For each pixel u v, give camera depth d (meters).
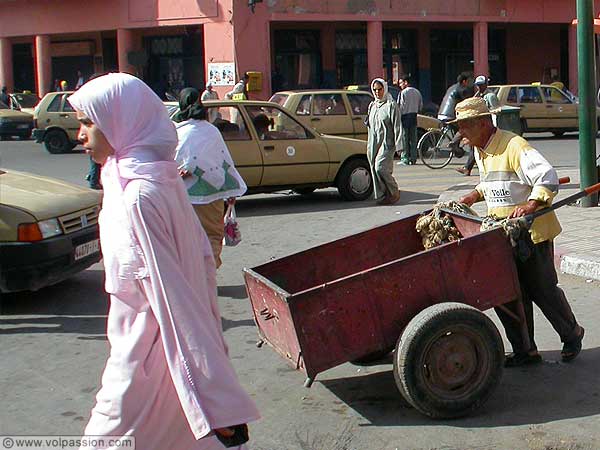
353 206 13.34
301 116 19.47
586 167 11.30
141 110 2.86
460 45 35.41
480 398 5.09
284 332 5.10
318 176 13.48
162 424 2.92
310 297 4.86
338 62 33.09
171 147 2.92
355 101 20.09
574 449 4.66
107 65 34.62
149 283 2.79
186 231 2.90
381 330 5.02
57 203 7.81
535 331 6.77
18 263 7.38
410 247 6.23
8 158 23.30
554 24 35.72
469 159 16.34
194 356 2.78
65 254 7.65
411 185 15.30
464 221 5.92
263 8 28.50
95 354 6.59
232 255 10.05
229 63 28.28
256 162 12.87
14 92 35.84
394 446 4.78
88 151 2.92
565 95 25.33
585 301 7.52
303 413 5.32
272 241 10.84
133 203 2.78
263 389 5.76
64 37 35.19
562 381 5.66
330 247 5.97
